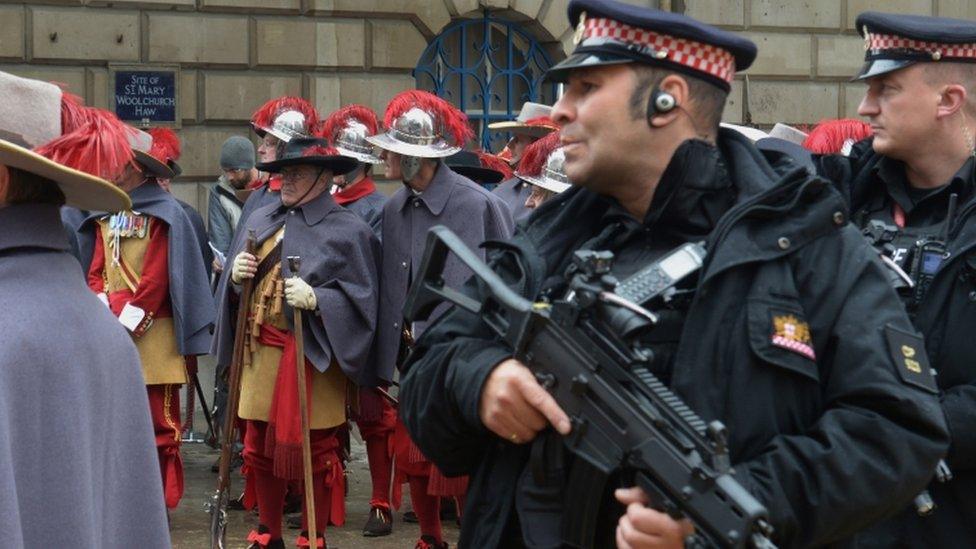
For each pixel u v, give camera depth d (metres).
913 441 2.39
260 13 11.68
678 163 2.55
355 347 7.01
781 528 2.34
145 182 7.55
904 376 2.42
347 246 7.08
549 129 9.14
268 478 7.12
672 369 2.48
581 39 2.60
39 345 2.72
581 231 2.75
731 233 2.46
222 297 7.41
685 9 13.10
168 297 7.52
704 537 2.25
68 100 2.97
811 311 2.46
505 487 2.64
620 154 2.56
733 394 2.42
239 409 7.10
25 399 2.69
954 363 3.42
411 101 7.20
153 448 3.00
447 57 12.52
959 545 3.48
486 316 2.59
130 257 7.50
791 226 2.46
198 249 7.62
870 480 2.37
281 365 6.99
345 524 8.01
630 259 2.65
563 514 2.48
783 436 2.41
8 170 2.82
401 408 2.81
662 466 2.28
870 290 2.48
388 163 7.28
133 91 11.33
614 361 2.35
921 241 3.54
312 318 6.97
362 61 11.99
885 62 3.64
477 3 12.31
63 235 2.91
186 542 7.48
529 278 2.68
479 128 12.66
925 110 3.62
